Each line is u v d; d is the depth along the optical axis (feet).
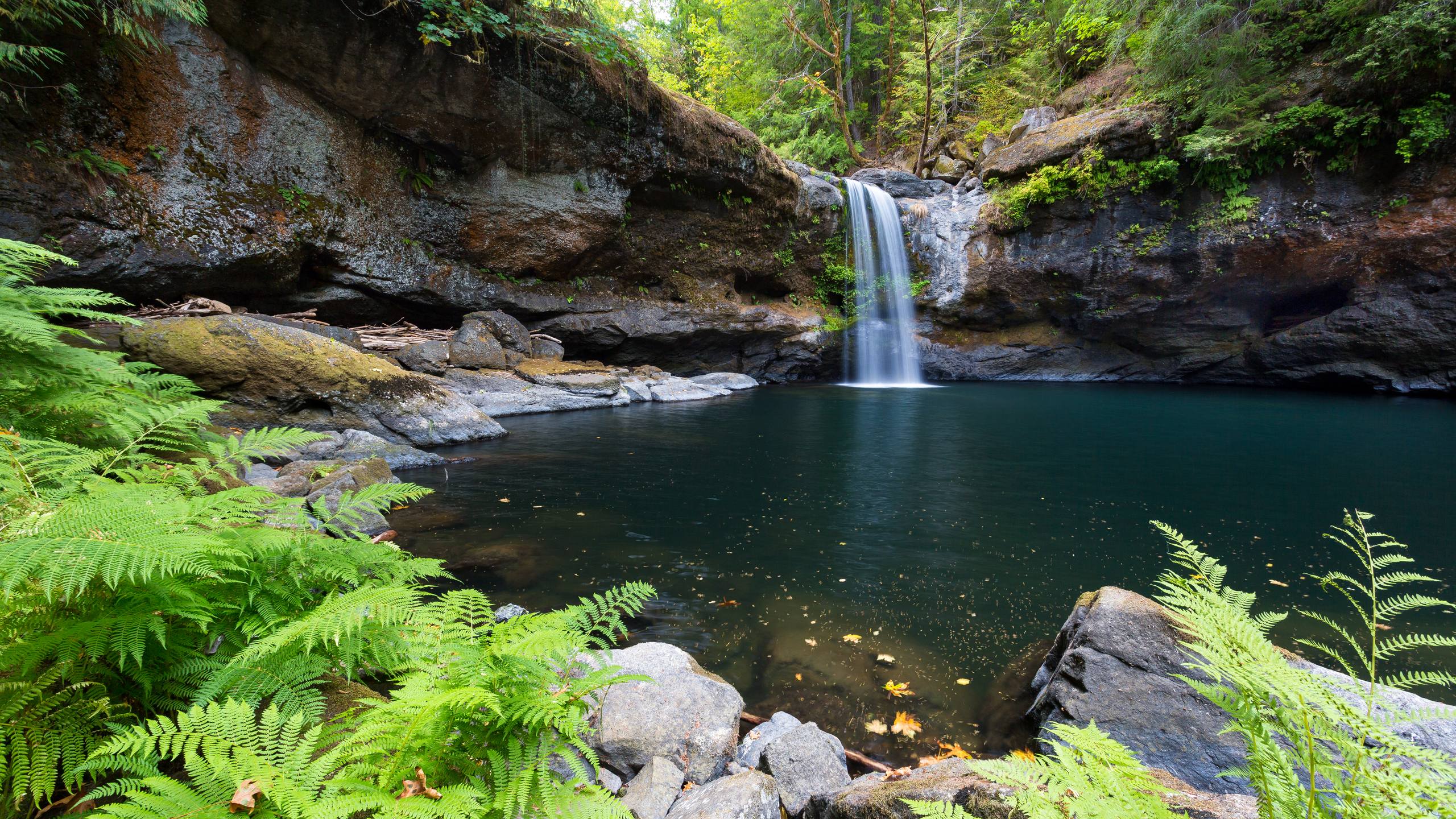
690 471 26.73
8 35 26.86
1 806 4.80
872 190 69.67
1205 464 28.60
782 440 34.24
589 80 44.96
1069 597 14.53
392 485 9.11
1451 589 14.90
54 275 29.25
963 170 76.59
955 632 12.77
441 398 32.58
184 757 5.74
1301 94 51.19
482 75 41.60
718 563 16.33
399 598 6.47
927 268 70.90
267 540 6.72
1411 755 3.47
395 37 37.96
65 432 9.48
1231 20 53.42
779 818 7.16
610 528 19.03
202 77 33.68
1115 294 63.98
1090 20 71.20
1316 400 52.06
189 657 6.20
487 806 4.82
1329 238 53.47
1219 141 52.29
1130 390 60.49
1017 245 66.33
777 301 69.41
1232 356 64.18
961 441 34.19
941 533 18.95
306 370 28.86
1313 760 3.77
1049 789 4.02
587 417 41.68
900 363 72.08
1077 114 67.05
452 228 46.78
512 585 14.60
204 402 9.28
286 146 37.55
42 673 5.35
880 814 6.14
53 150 29.12
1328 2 49.11
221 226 34.83
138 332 25.63
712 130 53.72
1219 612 4.72
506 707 5.53
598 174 50.08
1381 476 26.35
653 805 7.11
